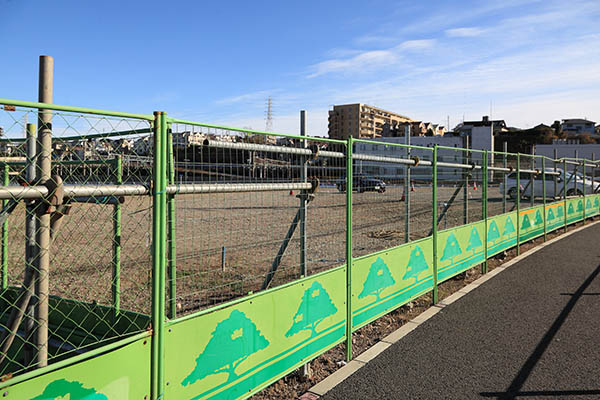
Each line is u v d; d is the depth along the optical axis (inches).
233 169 122.5
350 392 142.5
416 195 314.8
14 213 123.3
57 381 78.7
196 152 112.6
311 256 329.1
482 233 302.2
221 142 117.8
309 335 148.1
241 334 120.4
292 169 144.6
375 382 149.3
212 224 416.2
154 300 97.5
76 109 84.5
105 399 86.9
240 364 120.5
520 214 376.2
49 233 90.4
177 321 102.4
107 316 137.1
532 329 198.1
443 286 273.9
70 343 127.1
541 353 172.6
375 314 188.1
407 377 152.8
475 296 250.8
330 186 163.2
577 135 3686.0
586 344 181.2
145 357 95.3
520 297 247.8
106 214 405.1
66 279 245.3
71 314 144.3
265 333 129.0
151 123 99.1
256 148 128.4
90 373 84.0
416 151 244.8
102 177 113.3
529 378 152.0
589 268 318.0
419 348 177.8
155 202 98.3
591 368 159.3
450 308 229.5
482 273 307.1
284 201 572.7
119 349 89.4
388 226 467.5
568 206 522.0
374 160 187.8
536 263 337.4
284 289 136.4
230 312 116.7
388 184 211.8
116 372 88.9
